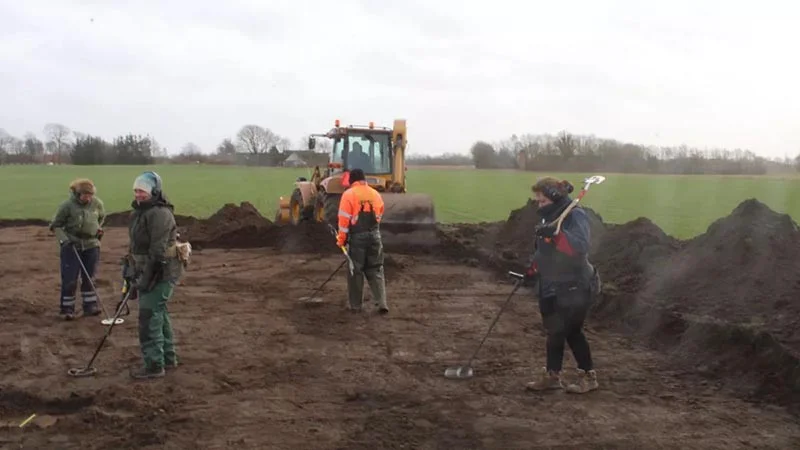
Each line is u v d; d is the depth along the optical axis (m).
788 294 8.59
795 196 37.78
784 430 5.36
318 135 17.02
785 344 6.97
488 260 13.53
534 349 7.65
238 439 5.21
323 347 7.70
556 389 6.25
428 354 7.46
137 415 5.64
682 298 9.43
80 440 5.19
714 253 10.24
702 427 5.43
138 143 104.06
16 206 32.34
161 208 6.50
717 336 7.20
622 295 9.21
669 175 67.88
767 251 9.73
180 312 9.34
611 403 5.96
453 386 6.41
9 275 12.16
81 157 101.12
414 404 5.95
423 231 14.98
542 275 6.04
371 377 6.66
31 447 5.07
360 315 9.23
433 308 9.70
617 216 27.58
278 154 107.56
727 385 6.41
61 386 6.33
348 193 9.26
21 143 113.19
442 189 48.66
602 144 74.69
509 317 9.18
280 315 9.20
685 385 6.44
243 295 10.52
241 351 7.52
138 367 6.89
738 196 38.41
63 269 8.83
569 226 5.90
